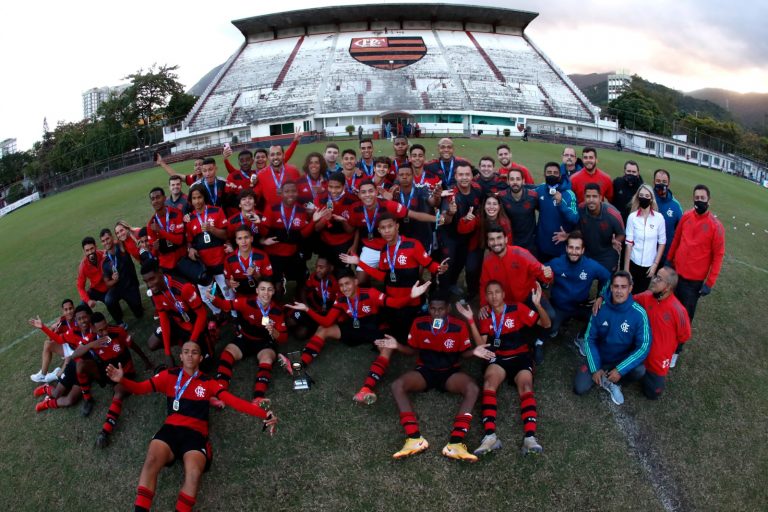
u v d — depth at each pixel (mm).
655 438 5441
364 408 5844
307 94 47125
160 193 7473
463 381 5598
